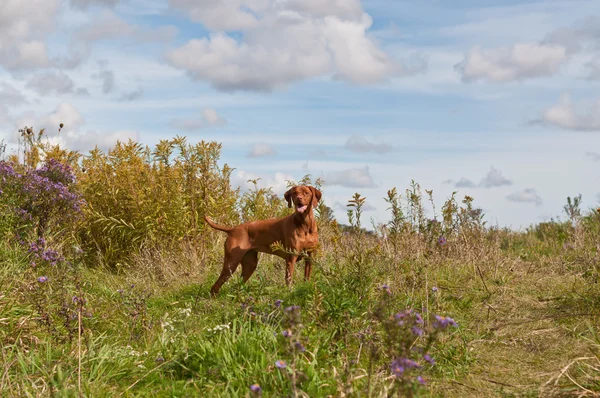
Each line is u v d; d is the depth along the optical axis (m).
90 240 9.40
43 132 9.77
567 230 10.88
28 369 4.03
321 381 3.55
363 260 5.35
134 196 9.00
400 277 6.00
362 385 3.61
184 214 8.94
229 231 7.07
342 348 4.23
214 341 4.33
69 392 3.56
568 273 6.93
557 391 3.61
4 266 6.07
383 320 3.10
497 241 8.34
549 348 4.45
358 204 5.32
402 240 6.89
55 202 7.71
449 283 6.29
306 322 4.77
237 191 10.14
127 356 4.31
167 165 9.37
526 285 6.39
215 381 3.77
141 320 5.25
